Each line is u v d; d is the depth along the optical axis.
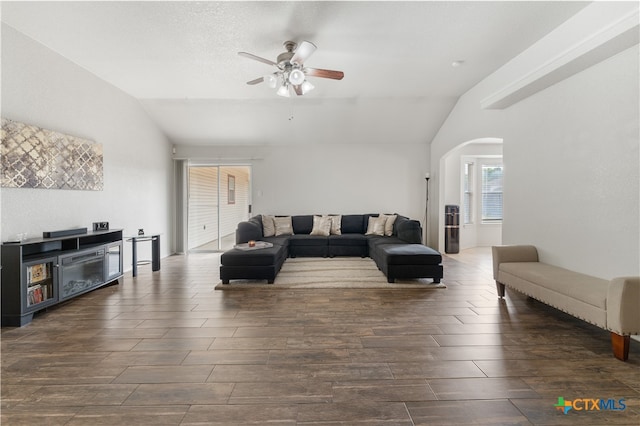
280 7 2.70
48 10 2.73
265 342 2.39
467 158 7.41
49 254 3.10
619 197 2.57
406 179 6.80
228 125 6.07
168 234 6.45
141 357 2.16
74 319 2.86
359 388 1.81
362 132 6.35
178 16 2.83
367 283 4.03
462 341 2.40
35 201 3.29
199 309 3.13
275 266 4.07
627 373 1.95
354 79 4.42
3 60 2.96
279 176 6.80
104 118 4.42
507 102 3.80
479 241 7.59
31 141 3.20
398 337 2.48
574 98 2.98
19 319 2.68
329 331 2.60
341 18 2.87
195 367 2.03
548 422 1.53
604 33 2.35
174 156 6.69
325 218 6.25
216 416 1.57
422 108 5.58
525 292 3.02
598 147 2.75
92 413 1.59
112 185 4.59
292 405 1.66
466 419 1.55
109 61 3.78
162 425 1.51
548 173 3.33
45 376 1.93
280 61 3.37
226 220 6.94
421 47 3.44
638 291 2.06
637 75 2.42
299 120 5.96
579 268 2.96
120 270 4.19
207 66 3.93
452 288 3.88
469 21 2.93
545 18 2.89
